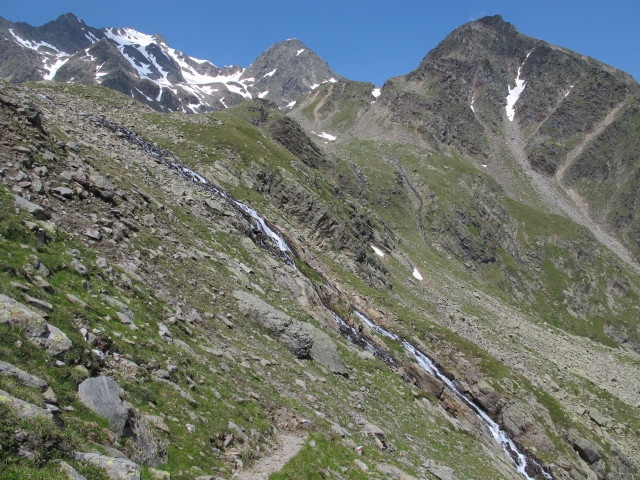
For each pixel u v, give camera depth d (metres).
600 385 80.31
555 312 180.25
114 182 37.75
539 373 74.38
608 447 56.69
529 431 54.84
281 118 152.75
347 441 22.59
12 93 34.12
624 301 192.12
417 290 93.12
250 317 33.38
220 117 111.19
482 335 82.62
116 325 18.44
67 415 11.52
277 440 18.88
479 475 30.83
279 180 84.12
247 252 47.34
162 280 28.72
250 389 22.23
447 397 51.03
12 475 8.63
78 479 9.61
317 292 54.00
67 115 56.50
